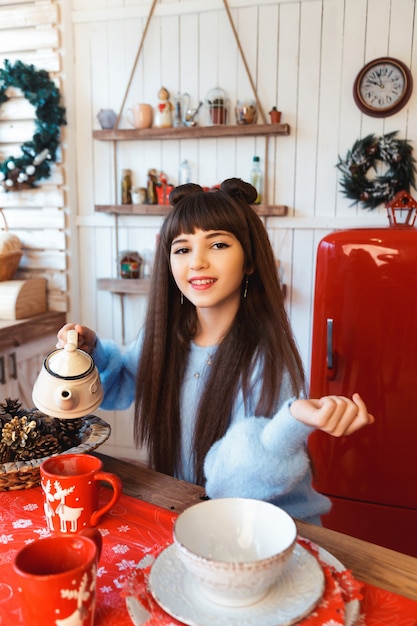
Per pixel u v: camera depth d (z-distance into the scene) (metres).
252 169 2.50
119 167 2.76
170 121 2.57
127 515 0.88
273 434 0.87
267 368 1.11
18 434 1.00
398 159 2.27
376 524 1.85
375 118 2.37
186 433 1.23
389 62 2.29
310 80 2.43
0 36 2.69
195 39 2.55
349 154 2.38
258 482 0.88
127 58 2.65
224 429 1.13
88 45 2.69
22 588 0.55
